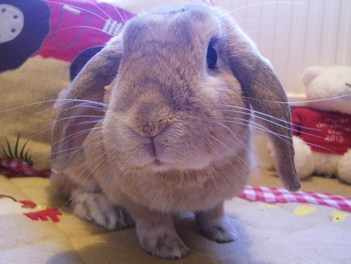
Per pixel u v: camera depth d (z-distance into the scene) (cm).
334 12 56
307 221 36
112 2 47
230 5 55
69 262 28
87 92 29
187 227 34
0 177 42
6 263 27
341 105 51
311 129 50
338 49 57
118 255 29
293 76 57
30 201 37
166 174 26
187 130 23
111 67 29
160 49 24
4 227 31
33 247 29
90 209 34
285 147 27
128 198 30
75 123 31
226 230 32
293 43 57
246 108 27
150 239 29
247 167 29
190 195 28
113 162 28
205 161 24
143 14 27
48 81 42
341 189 48
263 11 56
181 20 25
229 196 29
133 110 23
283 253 30
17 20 43
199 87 23
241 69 27
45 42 43
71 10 44
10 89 42
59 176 37
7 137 42
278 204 40
